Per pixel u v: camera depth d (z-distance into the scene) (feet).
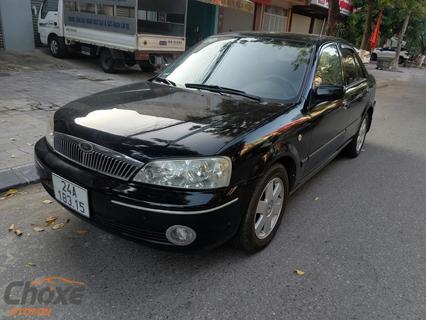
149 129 8.66
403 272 9.89
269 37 13.20
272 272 9.50
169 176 7.91
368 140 22.97
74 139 8.90
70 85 29.58
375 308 8.52
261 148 9.00
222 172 8.11
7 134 17.17
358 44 82.84
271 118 9.86
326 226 11.99
